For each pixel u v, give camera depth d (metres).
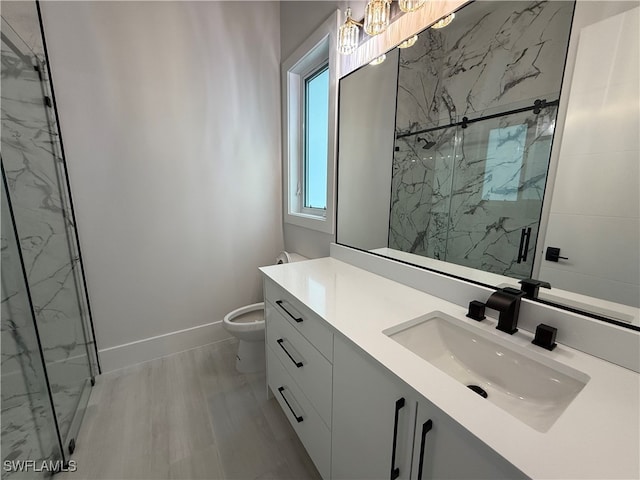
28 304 1.08
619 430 0.50
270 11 2.01
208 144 1.92
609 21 0.68
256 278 2.27
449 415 0.53
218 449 1.30
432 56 1.13
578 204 0.76
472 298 0.98
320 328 0.98
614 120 0.68
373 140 1.41
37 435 1.12
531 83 0.85
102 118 1.59
